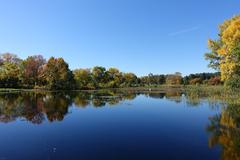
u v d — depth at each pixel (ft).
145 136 60.44
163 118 85.56
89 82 390.63
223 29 147.64
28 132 65.21
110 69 453.58
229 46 116.06
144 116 90.74
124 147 51.26
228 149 47.75
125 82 489.67
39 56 339.77
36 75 326.65
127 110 108.27
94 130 67.41
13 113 97.14
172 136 59.72
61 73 311.06
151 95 209.36
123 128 69.92
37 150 49.57
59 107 117.39
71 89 335.06
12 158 45.03
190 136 58.90
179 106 119.14
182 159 43.39
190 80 509.35
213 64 157.07
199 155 45.09
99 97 184.24
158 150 48.85
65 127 71.51
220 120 75.92
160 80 586.04
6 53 344.08
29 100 150.61
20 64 334.44
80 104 131.54
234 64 115.03
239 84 120.57
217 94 164.66
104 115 93.71
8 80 300.20
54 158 44.98
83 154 46.93
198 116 86.38
